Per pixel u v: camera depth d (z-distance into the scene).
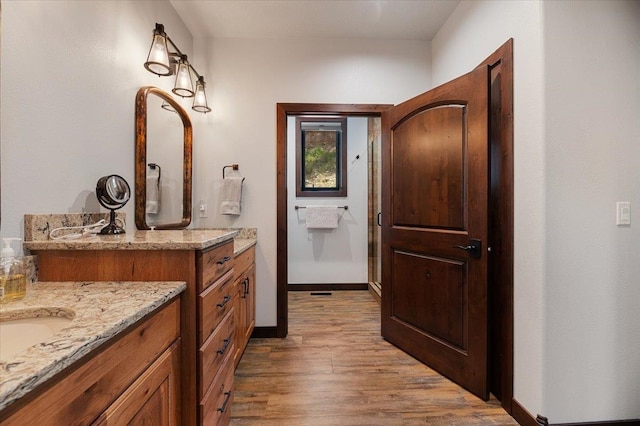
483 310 1.69
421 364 2.07
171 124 2.08
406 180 2.23
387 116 2.40
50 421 0.52
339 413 1.56
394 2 2.10
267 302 2.52
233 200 2.47
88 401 0.61
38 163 1.08
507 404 1.59
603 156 1.38
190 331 1.04
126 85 1.60
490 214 1.73
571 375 1.38
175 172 2.13
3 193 0.96
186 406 1.04
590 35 1.37
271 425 1.47
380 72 2.56
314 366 2.03
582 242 1.38
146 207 1.75
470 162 1.78
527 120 1.46
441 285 1.97
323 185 4.07
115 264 1.04
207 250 1.12
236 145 2.51
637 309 1.40
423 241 2.09
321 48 2.53
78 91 1.26
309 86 2.53
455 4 2.13
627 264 1.39
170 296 0.91
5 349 0.74
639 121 1.40
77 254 1.03
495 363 1.73
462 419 1.53
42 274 1.03
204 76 2.49
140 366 0.80
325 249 3.99
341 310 3.19
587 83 1.37
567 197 1.37
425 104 2.07
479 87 1.71
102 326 0.64
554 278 1.37
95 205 1.36
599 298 1.39
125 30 1.59
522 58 1.49
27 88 1.03
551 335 1.38
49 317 0.77
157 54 1.58
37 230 1.05
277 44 2.52
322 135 4.08
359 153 4.03
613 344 1.39
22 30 1.01
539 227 1.39
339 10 2.18
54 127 1.14
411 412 1.58
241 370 1.97
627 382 1.40
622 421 1.40
